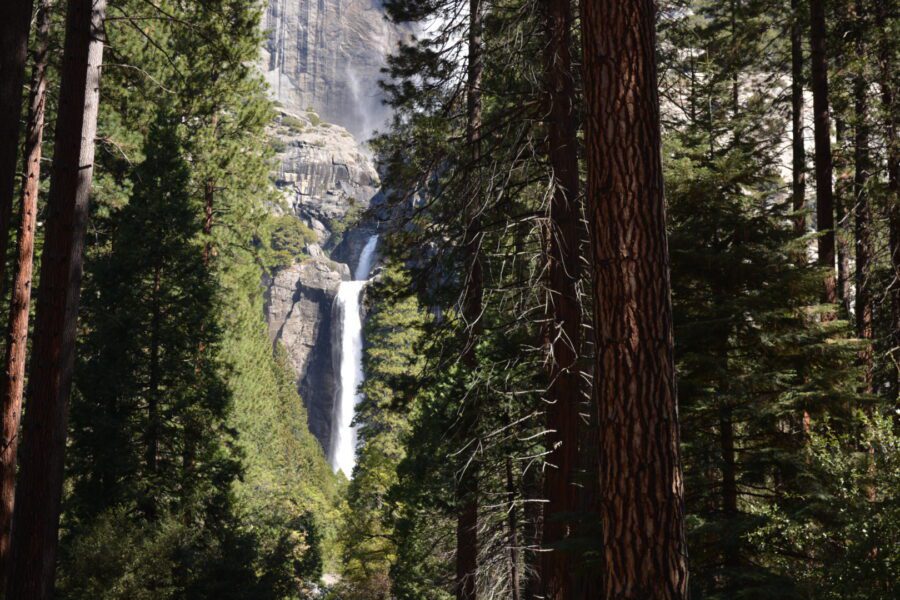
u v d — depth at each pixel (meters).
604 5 4.68
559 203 9.16
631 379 4.44
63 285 9.65
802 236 8.09
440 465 13.91
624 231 4.53
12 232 19.41
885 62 13.46
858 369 7.67
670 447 4.40
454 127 12.99
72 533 15.78
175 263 18.30
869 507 6.98
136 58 22.00
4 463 11.06
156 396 17.11
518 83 10.62
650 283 4.50
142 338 17.25
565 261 9.06
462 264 12.59
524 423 11.75
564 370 8.98
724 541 7.02
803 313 8.05
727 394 7.51
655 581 4.26
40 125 12.92
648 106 4.62
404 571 20.28
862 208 15.02
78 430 16.36
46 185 19.77
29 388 9.53
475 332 12.16
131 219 18.06
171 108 22.67
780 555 7.86
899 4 13.34
